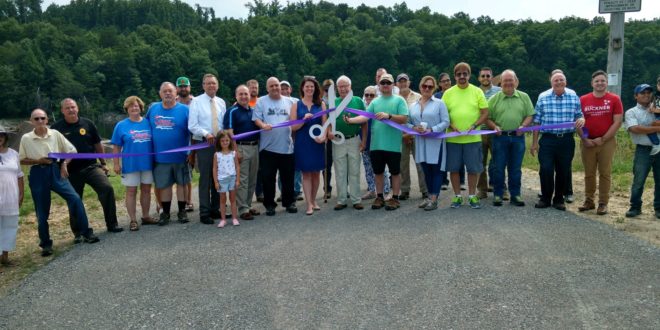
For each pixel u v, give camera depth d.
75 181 6.72
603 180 6.74
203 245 5.83
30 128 11.40
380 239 5.73
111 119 79.69
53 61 81.94
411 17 151.75
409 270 4.75
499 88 8.36
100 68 87.62
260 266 5.03
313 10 150.75
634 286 4.26
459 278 4.52
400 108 7.12
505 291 4.23
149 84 91.50
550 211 6.84
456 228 6.05
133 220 6.84
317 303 4.14
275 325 3.81
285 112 7.23
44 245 5.95
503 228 5.99
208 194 6.95
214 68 94.44
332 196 8.74
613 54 9.90
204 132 6.79
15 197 5.70
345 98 7.09
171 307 4.19
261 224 6.71
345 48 104.00
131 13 158.38
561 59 92.69
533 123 7.19
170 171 6.95
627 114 6.61
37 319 4.11
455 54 100.50
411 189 9.30
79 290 4.65
